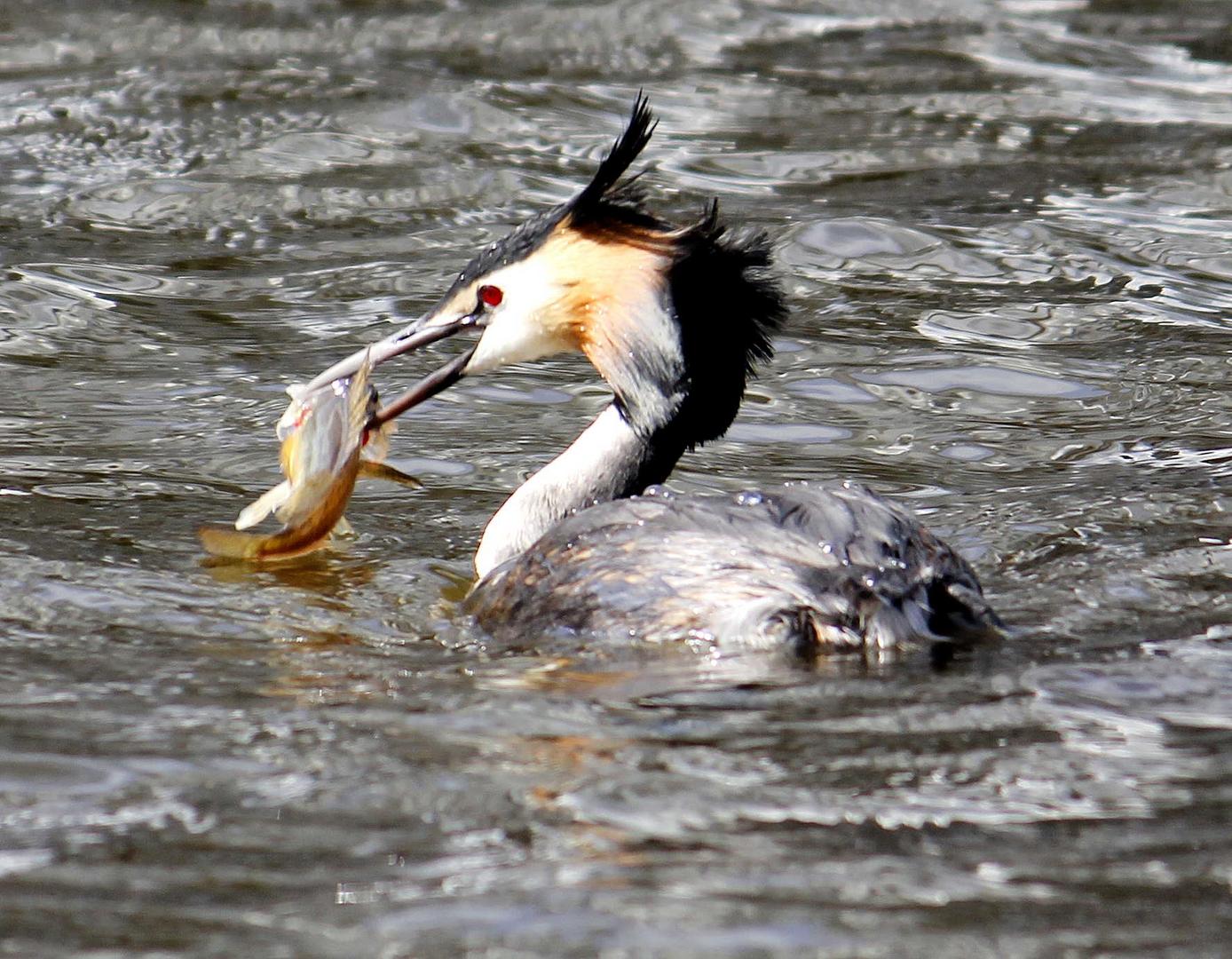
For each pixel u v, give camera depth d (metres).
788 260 18.58
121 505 12.53
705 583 9.41
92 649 9.59
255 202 20.25
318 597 10.74
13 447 13.77
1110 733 8.15
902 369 15.89
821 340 16.62
